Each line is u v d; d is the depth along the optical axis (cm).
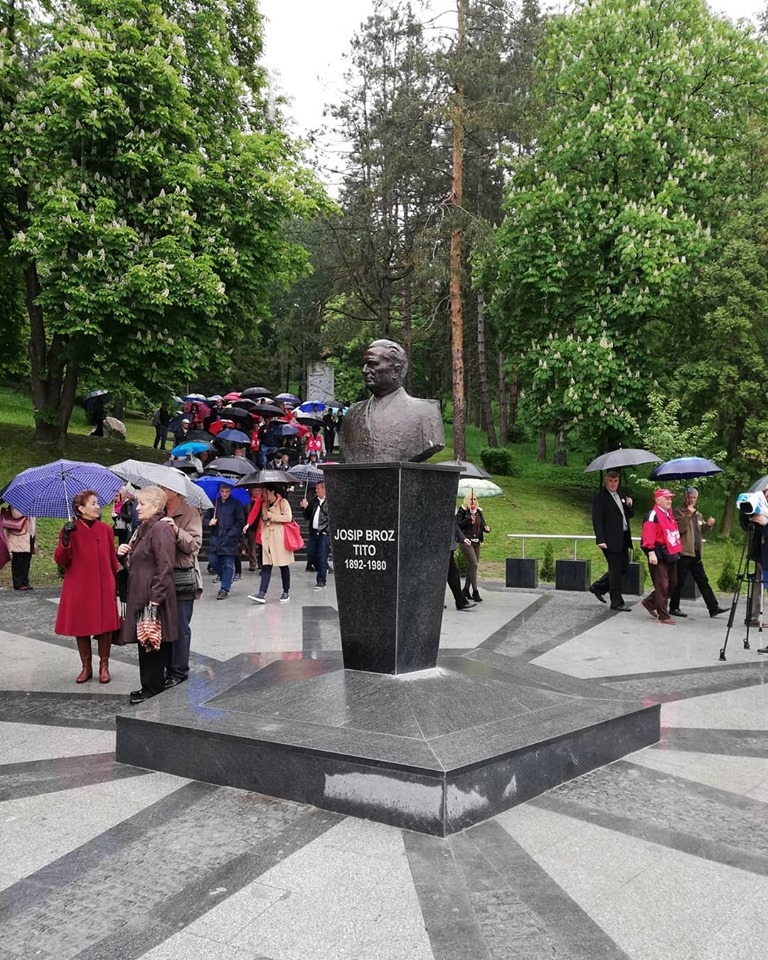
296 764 490
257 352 5178
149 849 425
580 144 2409
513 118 2431
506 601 1358
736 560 1967
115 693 746
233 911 361
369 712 549
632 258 2258
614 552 1249
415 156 2584
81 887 384
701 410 2342
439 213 2750
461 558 1667
